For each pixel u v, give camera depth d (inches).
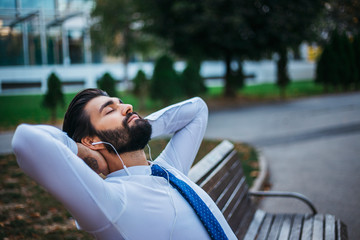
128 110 54.7
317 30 670.5
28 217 154.1
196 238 51.1
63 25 893.2
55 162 41.4
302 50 1177.4
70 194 42.0
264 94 760.3
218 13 553.9
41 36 855.1
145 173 53.8
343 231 108.9
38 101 657.0
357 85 800.3
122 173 52.9
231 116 493.7
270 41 624.4
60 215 156.6
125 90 829.8
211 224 52.6
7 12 788.0
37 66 872.9
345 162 247.9
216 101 666.2
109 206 45.3
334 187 199.2
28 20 841.5
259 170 227.5
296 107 557.6
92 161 51.6
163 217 49.6
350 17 823.7
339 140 316.2
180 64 1019.3
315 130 367.6
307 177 220.7
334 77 732.0
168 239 49.3
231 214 101.1
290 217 121.1
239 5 561.0
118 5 722.2
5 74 828.0
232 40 597.0
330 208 170.6
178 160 68.7
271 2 569.0
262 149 298.2
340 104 562.6
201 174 92.2
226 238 53.2
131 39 807.7
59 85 454.0
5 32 829.2
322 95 709.9
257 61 687.1
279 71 688.4
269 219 120.8
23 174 219.6
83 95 55.5
